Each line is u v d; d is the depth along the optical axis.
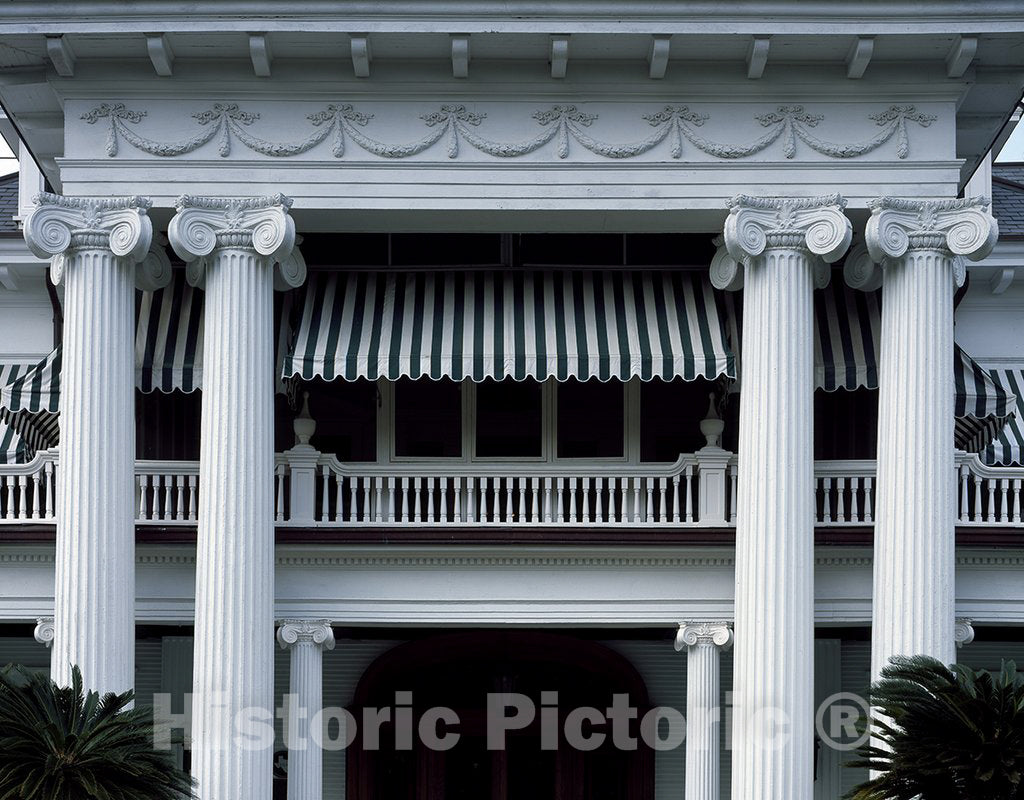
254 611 23.42
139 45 23.44
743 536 23.77
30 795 17.45
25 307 32.25
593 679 31.52
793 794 23.05
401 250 27.27
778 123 24.27
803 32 23.06
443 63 23.84
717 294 26.95
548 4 22.80
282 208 23.70
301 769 25.61
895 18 23.03
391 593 25.98
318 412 28.02
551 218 24.66
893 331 24.14
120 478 23.58
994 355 32.19
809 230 23.77
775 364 23.73
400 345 25.73
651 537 25.77
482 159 24.17
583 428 27.77
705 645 26.05
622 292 26.80
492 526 25.89
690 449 28.20
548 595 26.08
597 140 24.19
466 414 27.70
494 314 26.25
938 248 23.97
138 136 24.08
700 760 25.81
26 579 26.08
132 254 23.70
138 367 25.62
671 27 22.97
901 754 18.41
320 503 28.31
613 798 31.44
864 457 27.69
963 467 26.16
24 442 29.09
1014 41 23.38
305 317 26.34
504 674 31.27
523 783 31.41
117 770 18.09
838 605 26.02
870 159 24.22
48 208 23.58
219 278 23.83
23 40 23.22
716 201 24.17
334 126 24.16
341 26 22.91
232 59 23.86
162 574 25.92
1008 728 18.16
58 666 23.12
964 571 26.25
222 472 23.48
